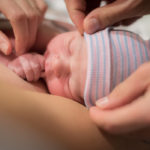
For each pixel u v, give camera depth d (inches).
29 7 31.4
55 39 35.5
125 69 28.5
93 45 29.5
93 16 28.4
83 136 19.4
